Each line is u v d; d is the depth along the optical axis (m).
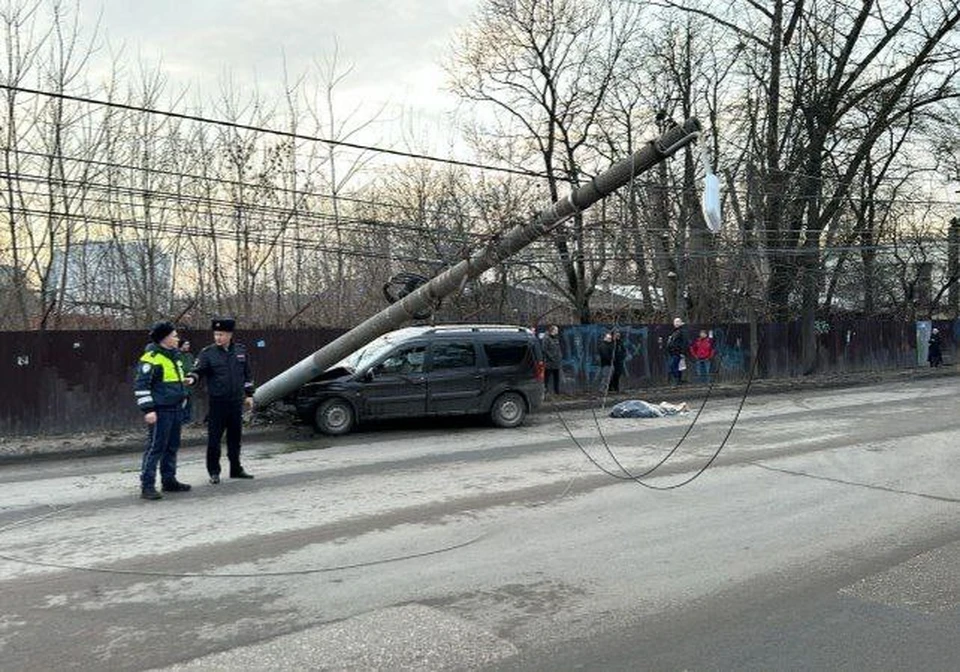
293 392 13.45
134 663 4.29
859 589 5.39
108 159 17.25
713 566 5.91
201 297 18.11
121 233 17.27
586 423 14.94
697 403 18.83
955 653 4.36
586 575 5.73
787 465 9.99
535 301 23.88
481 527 7.11
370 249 20.45
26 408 13.33
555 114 26.09
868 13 25.91
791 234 26.11
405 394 13.67
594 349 20.88
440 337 14.07
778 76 25.72
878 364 29.98
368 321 12.94
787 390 22.36
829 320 28.56
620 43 26.23
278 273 19.27
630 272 25.39
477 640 4.55
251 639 4.61
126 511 8.02
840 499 8.09
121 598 5.36
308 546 6.57
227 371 9.39
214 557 6.29
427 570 5.88
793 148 26.62
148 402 8.52
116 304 17.03
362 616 4.96
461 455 11.25
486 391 14.15
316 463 10.73
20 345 13.30
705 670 4.15
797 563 5.98
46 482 9.92
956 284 37.19
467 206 23.27
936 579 5.60
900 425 13.71
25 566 6.12
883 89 27.05
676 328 21.59
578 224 20.00
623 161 10.50
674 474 9.52
